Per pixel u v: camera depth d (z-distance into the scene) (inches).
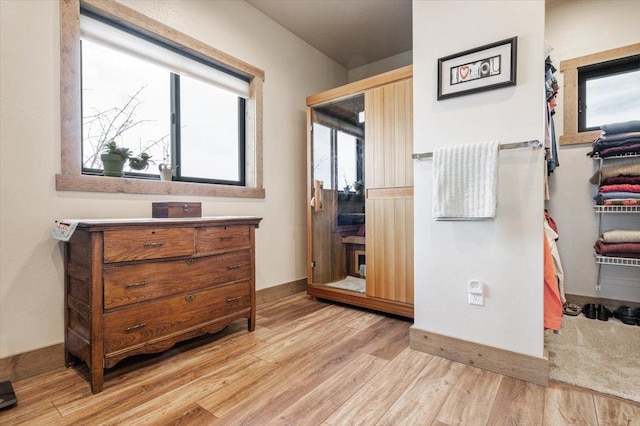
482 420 49.1
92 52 78.2
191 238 72.7
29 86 63.1
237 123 112.9
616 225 99.2
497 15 65.4
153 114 90.0
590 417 49.4
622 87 101.4
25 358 61.9
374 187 102.0
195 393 56.8
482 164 63.6
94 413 51.0
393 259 97.3
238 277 84.0
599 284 101.3
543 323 60.9
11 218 61.1
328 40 134.2
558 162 100.8
